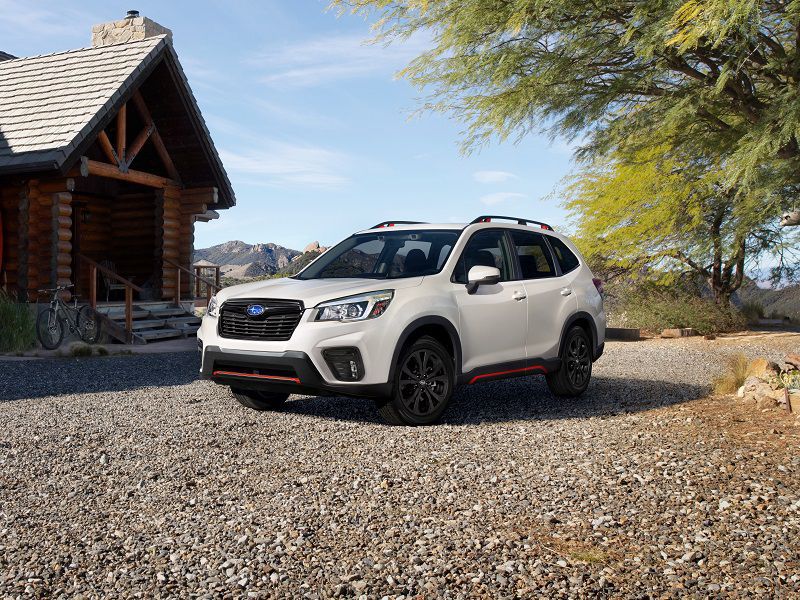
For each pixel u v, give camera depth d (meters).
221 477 4.58
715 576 3.08
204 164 17.62
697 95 11.17
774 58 10.80
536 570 3.12
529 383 8.98
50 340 13.02
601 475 4.61
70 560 3.25
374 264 7.14
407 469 4.75
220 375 6.45
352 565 3.19
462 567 3.16
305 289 6.22
